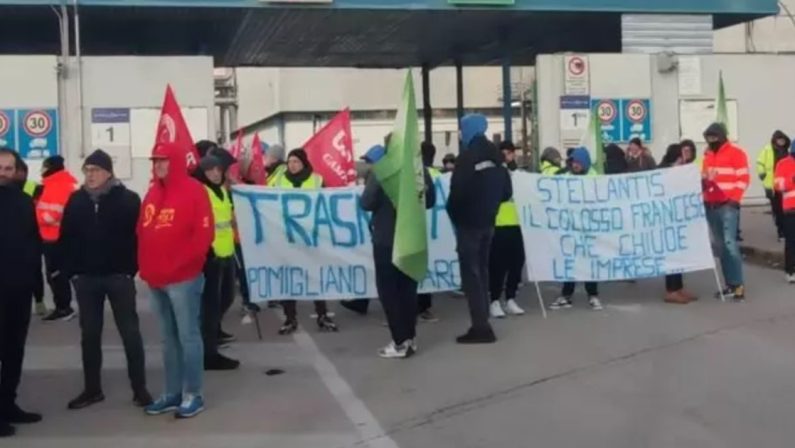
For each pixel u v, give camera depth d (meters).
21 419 7.82
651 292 13.61
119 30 24.61
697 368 9.18
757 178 24.64
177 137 9.97
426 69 33.19
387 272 9.86
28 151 19.36
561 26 25.23
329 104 51.88
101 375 9.31
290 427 7.64
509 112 27.39
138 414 8.06
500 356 9.87
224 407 8.22
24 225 7.68
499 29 25.55
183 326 7.89
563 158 20.55
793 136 24.23
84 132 19.56
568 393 8.47
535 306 12.73
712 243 13.16
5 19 22.67
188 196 7.76
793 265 14.12
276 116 52.97
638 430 7.38
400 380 9.02
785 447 6.91
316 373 9.37
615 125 22.08
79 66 19.53
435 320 11.96
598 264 12.28
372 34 25.59
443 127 48.84
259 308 12.70
